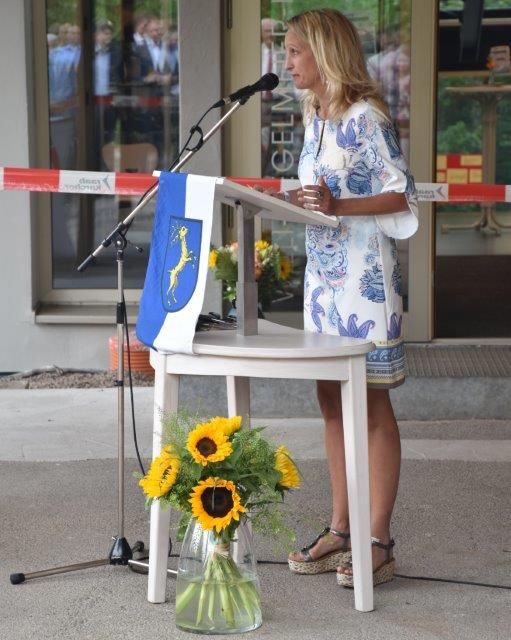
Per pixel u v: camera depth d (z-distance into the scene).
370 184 4.41
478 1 17.09
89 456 6.55
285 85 8.45
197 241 4.03
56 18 8.70
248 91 4.54
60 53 8.73
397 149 4.36
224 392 7.32
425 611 4.26
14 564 4.78
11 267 8.51
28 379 8.40
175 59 8.82
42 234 8.78
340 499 4.64
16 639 4.01
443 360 7.85
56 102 8.77
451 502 5.65
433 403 7.32
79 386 8.28
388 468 4.53
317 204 4.21
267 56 8.42
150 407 7.69
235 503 3.87
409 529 5.24
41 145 8.74
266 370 4.04
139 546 4.83
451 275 13.38
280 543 5.00
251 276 4.34
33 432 7.09
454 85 20.14
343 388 4.12
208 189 3.99
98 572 4.66
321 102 4.46
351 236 4.44
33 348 8.59
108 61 8.80
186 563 4.09
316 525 5.26
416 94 8.43
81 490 5.86
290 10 8.39
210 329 4.54
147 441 6.89
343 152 4.40
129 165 8.90
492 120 18.75
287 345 4.08
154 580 4.31
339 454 4.64
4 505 5.60
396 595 4.42
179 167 4.60
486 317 10.09
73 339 8.59
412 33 8.40
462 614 4.23
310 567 4.62
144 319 4.19
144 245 8.86
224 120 4.57
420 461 6.41
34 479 6.06
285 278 7.27
